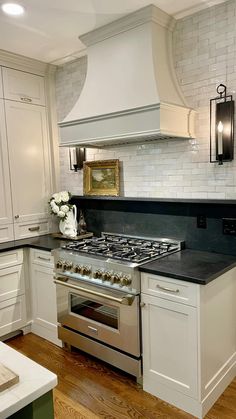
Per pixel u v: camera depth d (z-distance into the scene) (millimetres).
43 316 2916
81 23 2389
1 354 1105
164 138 2520
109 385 2244
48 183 3416
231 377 2260
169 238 2629
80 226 3205
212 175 2355
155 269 1996
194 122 2400
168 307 1963
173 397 2021
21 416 965
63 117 3389
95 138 2445
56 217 3459
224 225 2305
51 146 3420
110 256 2320
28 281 3000
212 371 2010
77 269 2441
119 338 2254
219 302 2031
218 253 2354
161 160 2633
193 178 2457
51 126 3406
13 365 1035
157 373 2086
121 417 1952
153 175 2697
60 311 2678
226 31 2197
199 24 2309
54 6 2150
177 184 2555
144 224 2787
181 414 1954
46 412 970
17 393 896
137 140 2652
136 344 2146
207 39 2285
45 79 3340
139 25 2275
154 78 2184
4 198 3033
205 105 2344
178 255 2330
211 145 2336
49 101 3379
